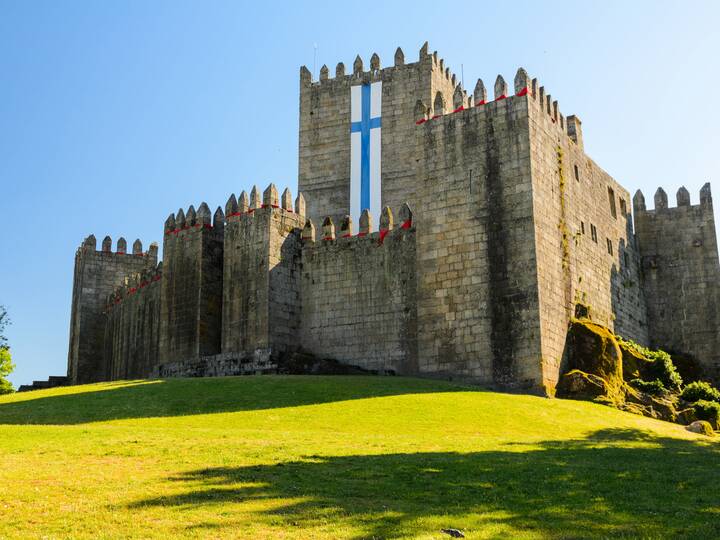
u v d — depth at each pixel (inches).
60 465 936.3
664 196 2753.4
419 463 961.5
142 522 721.0
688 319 2650.1
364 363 2039.9
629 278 2571.4
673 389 2082.9
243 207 2194.9
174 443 1077.8
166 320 2361.0
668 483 886.4
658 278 2706.7
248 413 1374.3
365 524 717.3
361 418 1342.3
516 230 1877.5
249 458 983.0
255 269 2118.6
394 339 2010.3
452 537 683.4
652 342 2672.2
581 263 2142.0
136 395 1577.3
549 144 2034.9
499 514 754.8
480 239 1918.1
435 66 2753.4
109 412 1424.7
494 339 1850.4
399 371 1985.7
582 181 2253.9
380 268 2066.9
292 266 2156.7
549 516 749.3
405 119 2711.6
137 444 1067.3
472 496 818.2
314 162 2787.9
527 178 1892.2
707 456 1117.7
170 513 747.4
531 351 1798.7
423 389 1624.0
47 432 1175.0
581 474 917.8
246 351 2091.5
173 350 2316.7
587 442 1251.2
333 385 1631.4
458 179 1979.6
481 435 1273.4
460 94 2042.3
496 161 1939.0
